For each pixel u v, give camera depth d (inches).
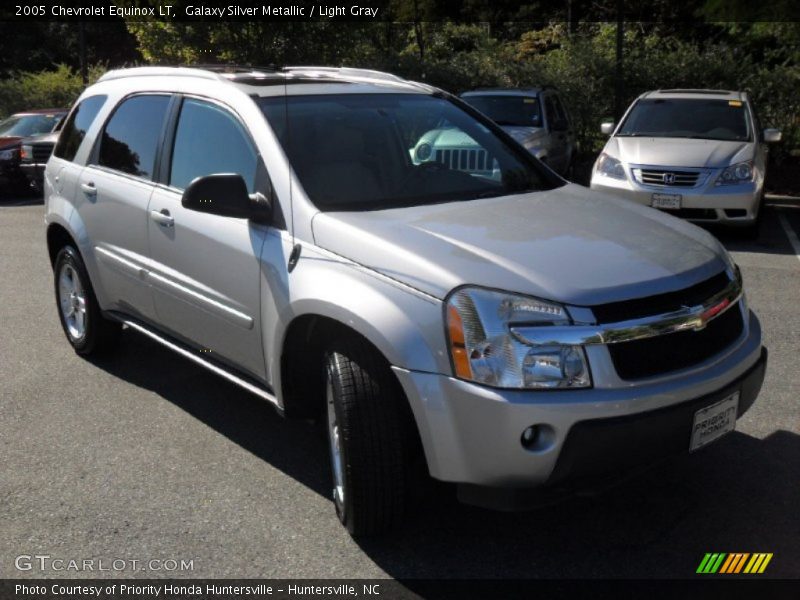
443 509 146.6
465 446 119.9
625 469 122.0
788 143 624.4
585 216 149.3
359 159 159.3
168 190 177.8
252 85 171.8
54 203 220.2
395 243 130.6
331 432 139.1
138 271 186.2
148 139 188.9
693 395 124.5
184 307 173.2
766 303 280.1
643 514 144.6
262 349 152.7
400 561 132.1
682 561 131.2
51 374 215.8
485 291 120.0
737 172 374.0
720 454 165.3
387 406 128.0
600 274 124.0
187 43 704.4
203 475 161.3
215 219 161.3
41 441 176.6
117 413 190.7
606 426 117.3
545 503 121.5
